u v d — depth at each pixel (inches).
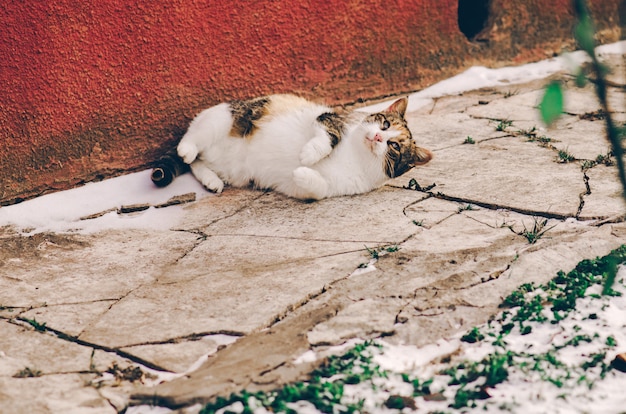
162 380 85.7
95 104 108.6
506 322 88.5
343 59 122.9
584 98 124.8
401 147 107.0
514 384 83.8
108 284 95.1
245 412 81.3
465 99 126.0
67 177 108.4
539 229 98.2
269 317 90.1
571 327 87.9
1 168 105.5
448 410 82.0
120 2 107.9
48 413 82.4
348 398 82.8
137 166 111.6
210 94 114.6
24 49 104.3
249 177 108.9
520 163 110.2
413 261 94.9
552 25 136.7
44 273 96.9
